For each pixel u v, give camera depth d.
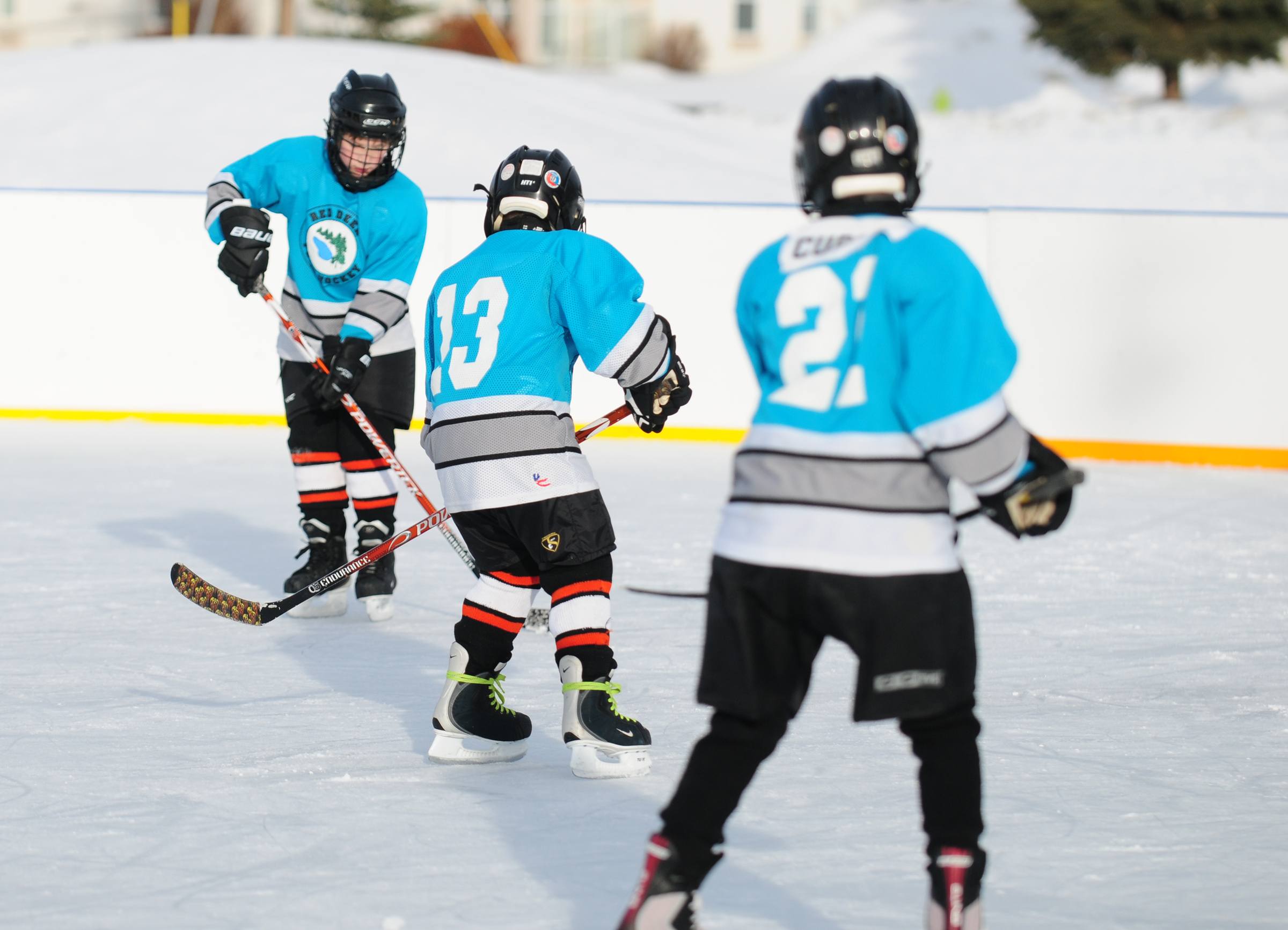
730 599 6.58
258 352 29.86
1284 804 9.21
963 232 27.95
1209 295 27.27
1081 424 27.84
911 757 10.16
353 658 13.10
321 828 8.61
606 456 27.12
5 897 7.43
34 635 13.60
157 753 10.09
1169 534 19.97
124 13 113.44
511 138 51.94
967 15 115.94
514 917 7.25
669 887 6.42
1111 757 10.23
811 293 6.62
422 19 114.62
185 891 7.57
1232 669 12.92
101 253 29.89
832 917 7.31
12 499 21.19
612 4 122.69
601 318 9.45
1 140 50.44
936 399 6.23
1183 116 78.06
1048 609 15.47
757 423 6.73
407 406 15.16
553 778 9.74
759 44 124.06
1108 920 7.30
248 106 53.25
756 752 6.60
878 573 6.34
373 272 14.45
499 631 9.92
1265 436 27.20
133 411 30.12
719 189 49.78
